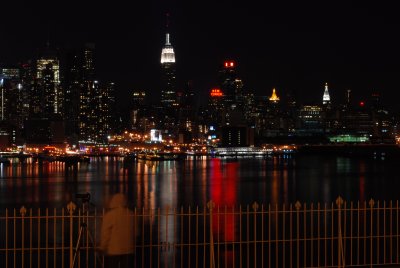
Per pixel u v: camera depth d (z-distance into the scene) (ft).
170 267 164.04
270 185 568.41
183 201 421.18
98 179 654.12
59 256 180.14
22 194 475.72
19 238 209.87
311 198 444.55
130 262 168.25
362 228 225.56
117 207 76.38
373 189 526.57
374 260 171.12
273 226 236.02
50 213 327.47
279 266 168.76
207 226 235.61
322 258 179.52
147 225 236.02
